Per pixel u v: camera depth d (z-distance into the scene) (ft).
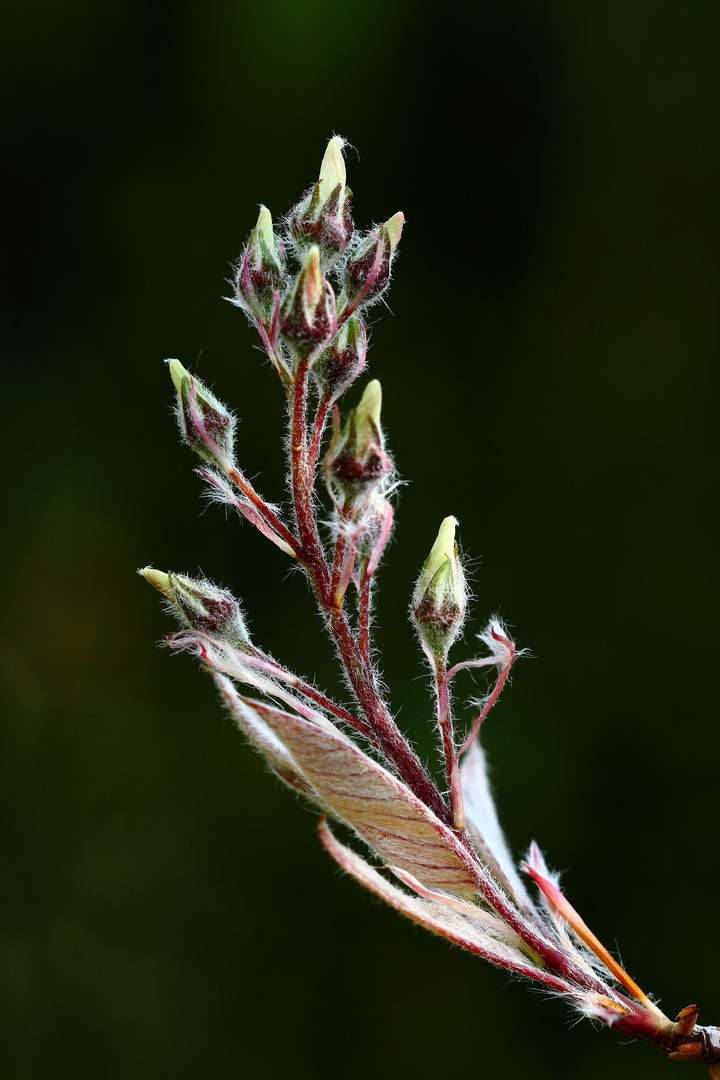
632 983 0.69
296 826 1.50
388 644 1.48
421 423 1.58
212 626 0.69
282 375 0.69
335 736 0.67
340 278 0.70
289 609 1.55
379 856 0.68
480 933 0.68
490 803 0.73
